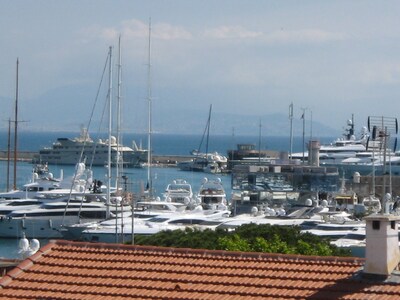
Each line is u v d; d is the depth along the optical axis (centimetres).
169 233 10606
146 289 4734
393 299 4428
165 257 4994
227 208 19888
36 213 18525
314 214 17000
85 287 4794
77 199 19250
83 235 16050
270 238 9656
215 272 4812
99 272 4906
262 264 4847
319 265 4794
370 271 4619
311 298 4506
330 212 16875
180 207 18850
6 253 16475
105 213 18262
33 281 4878
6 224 18475
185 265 4897
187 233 10325
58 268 4972
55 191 19762
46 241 18338
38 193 19838
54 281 4859
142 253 5053
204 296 4619
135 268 4906
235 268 4828
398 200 19275
